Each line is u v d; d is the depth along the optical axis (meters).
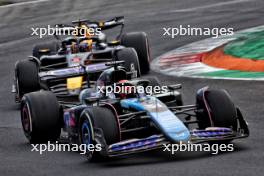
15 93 57.12
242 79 54.66
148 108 36.69
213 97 37.12
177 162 35.03
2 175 36.12
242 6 92.75
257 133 40.03
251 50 62.12
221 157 35.12
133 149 34.94
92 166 36.03
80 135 37.78
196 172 32.53
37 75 55.94
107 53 58.84
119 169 34.75
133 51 57.16
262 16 83.69
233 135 36.25
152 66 66.00
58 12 105.25
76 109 39.59
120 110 39.53
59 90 52.09
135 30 86.06
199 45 71.62
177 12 94.25
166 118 35.78
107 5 106.69
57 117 42.03
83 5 108.44
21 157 39.78
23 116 43.31
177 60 66.69
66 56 57.50
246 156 34.91
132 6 103.38
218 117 36.53
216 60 62.75
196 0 102.19
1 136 46.22
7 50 83.94
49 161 38.16
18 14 106.81
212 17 87.19
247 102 48.09
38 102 41.91
